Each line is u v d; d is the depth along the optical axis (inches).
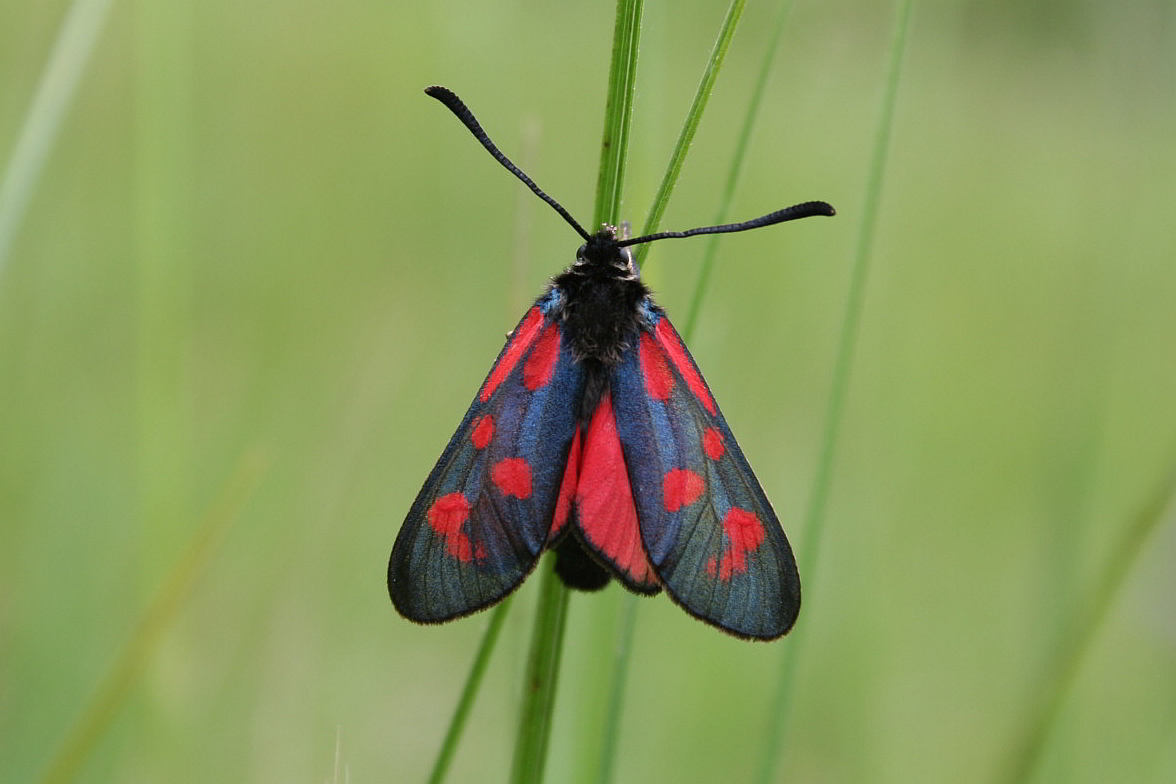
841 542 9.4
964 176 14.7
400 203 13.1
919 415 11.2
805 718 9.3
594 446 7.8
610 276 7.8
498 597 7.7
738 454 7.8
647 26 7.9
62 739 8.8
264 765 8.8
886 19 10.4
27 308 9.8
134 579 9.3
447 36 10.2
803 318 10.6
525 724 7.6
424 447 10.5
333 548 9.2
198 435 10.1
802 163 12.8
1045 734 8.3
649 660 9.3
